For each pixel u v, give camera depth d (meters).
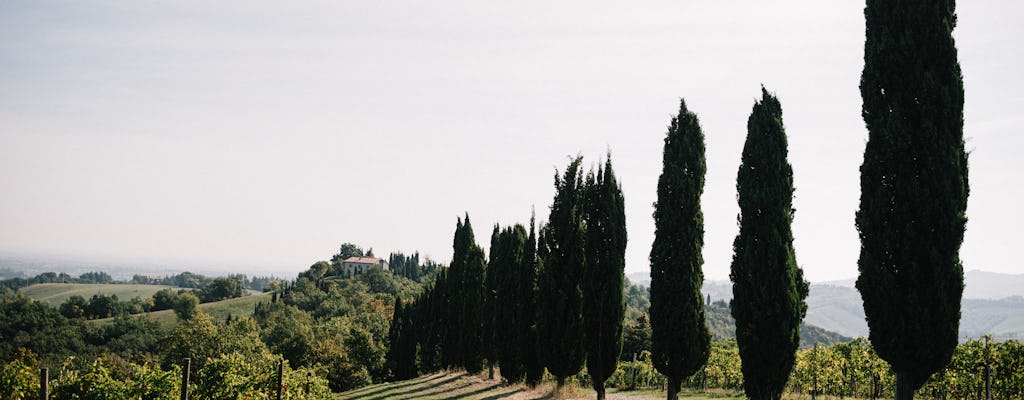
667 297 23.91
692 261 23.86
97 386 15.73
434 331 51.50
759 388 20.31
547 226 30.25
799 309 20.44
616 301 27.53
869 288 15.84
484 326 38.56
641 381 48.72
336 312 113.62
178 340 72.31
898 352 15.34
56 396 14.98
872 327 15.82
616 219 28.27
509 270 35.00
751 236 20.84
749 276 20.64
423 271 177.88
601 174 28.80
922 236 15.18
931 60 15.70
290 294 140.12
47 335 109.00
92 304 149.12
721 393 36.06
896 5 16.20
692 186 24.28
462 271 46.22
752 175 21.22
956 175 15.16
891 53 16.08
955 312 15.04
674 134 25.20
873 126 16.22
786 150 21.25
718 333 172.12
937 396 31.16
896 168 15.73
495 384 33.75
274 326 99.94
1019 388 26.31
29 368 14.63
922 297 15.12
